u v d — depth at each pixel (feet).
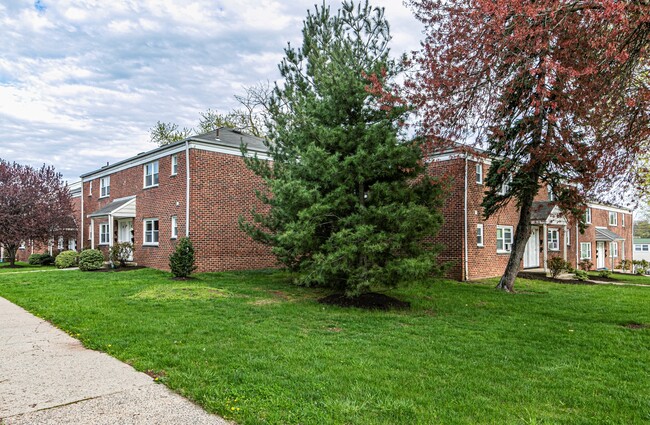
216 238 55.47
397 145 30.04
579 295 40.86
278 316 27.02
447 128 26.81
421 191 32.22
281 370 15.88
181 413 12.13
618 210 115.85
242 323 24.66
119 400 13.08
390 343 20.59
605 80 21.29
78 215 93.20
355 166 30.19
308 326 24.45
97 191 81.66
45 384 14.51
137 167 66.59
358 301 32.35
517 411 12.62
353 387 14.20
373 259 29.91
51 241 87.81
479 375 16.03
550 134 28.09
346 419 11.72
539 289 46.09
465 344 20.74
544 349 20.26
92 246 77.10
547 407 13.03
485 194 52.90
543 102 25.44
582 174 27.17
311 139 33.14
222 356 17.66
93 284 41.70
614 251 112.37
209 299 33.12
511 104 28.19
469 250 54.65
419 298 36.78
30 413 12.07
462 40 24.25
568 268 59.57
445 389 14.35
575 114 23.62
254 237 44.19
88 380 14.93
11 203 75.20
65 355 18.19
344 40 34.17
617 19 18.17
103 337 20.85
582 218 44.96
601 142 23.48
